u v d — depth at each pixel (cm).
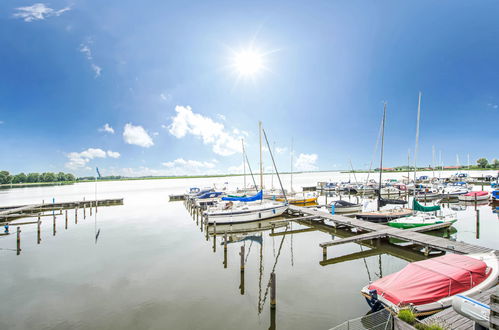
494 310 571
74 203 4903
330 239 2416
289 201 4378
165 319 1074
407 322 798
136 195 7538
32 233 2758
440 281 977
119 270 1636
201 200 4391
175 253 1984
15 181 17238
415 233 2086
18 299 1270
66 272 1614
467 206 4150
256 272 1589
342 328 952
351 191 6506
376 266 1684
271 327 1008
